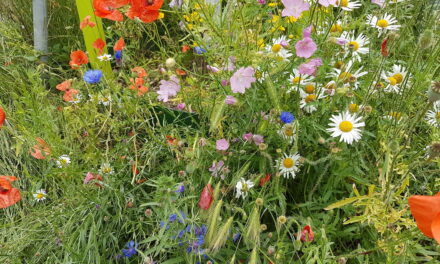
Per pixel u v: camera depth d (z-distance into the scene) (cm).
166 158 84
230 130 77
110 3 77
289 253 69
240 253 69
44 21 109
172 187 61
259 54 70
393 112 74
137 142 89
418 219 48
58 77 111
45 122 76
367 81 79
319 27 85
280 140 75
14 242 78
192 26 89
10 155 96
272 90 69
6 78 107
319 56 76
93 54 105
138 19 84
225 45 77
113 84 84
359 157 75
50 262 75
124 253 70
